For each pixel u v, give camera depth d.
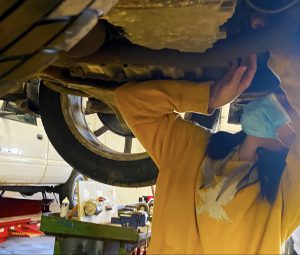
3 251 3.73
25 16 0.70
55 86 1.66
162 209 1.22
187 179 1.23
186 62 1.25
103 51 1.26
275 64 1.13
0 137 3.77
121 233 1.50
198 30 1.07
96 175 2.15
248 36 1.16
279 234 1.07
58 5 0.67
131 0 0.94
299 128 1.09
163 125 1.33
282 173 1.16
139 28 1.06
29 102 2.19
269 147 1.20
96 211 2.19
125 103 1.36
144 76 1.40
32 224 4.43
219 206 1.14
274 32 1.12
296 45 1.09
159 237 1.19
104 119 2.37
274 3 1.09
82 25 0.70
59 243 1.55
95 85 1.49
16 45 0.73
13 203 4.56
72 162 2.18
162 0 0.94
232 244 1.10
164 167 1.28
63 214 2.29
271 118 1.09
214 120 1.92
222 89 1.29
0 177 3.85
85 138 2.17
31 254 3.73
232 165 1.21
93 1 0.68
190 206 1.19
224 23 1.09
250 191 1.14
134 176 2.11
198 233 1.16
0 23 0.72
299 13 1.08
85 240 1.53
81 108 2.24
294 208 1.11
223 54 1.20
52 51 0.73
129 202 5.95
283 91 1.12
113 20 1.02
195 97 1.28
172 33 1.09
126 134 2.37
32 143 4.26
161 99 1.30
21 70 0.77
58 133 2.18
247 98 1.46
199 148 1.29
